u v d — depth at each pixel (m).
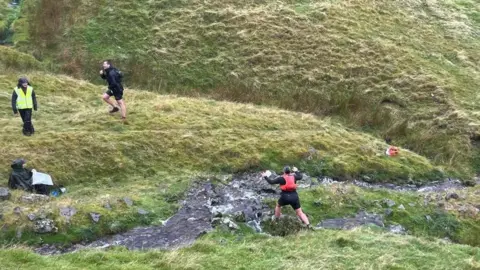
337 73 31.56
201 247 13.54
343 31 35.56
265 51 33.38
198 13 36.88
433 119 27.44
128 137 21.81
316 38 34.59
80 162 19.72
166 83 31.39
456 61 33.91
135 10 37.09
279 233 15.23
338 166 21.75
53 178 18.55
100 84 31.62
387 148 24.61
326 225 16.38
